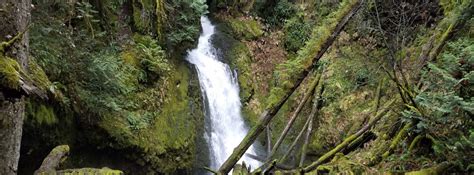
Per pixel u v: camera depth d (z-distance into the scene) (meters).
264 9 12.73
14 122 2.39
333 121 8.50
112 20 8.02
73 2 6.61
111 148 6.84
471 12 5.10
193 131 8.73
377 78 8.17
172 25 9.62
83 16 6.86
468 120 3.48
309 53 3.96
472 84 3.57
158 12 9.15
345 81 9.03
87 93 6.40
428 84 4.28
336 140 8.05
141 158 7.22
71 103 6.10
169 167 7.79
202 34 11.41
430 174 3.29
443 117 3.57
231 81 10.75
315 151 8.34
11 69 1.95
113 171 3.21
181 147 8.13
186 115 8.78
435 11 8.12
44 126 5.63
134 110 7.47
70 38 6.16
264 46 12.05
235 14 12.55
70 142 6.35
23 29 2.39
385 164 3.98
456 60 3.67
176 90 8.95
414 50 7.42
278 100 3.88
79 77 6.35
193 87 9.45
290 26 12.21
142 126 7.38
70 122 6.20
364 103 8.20
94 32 7.33
